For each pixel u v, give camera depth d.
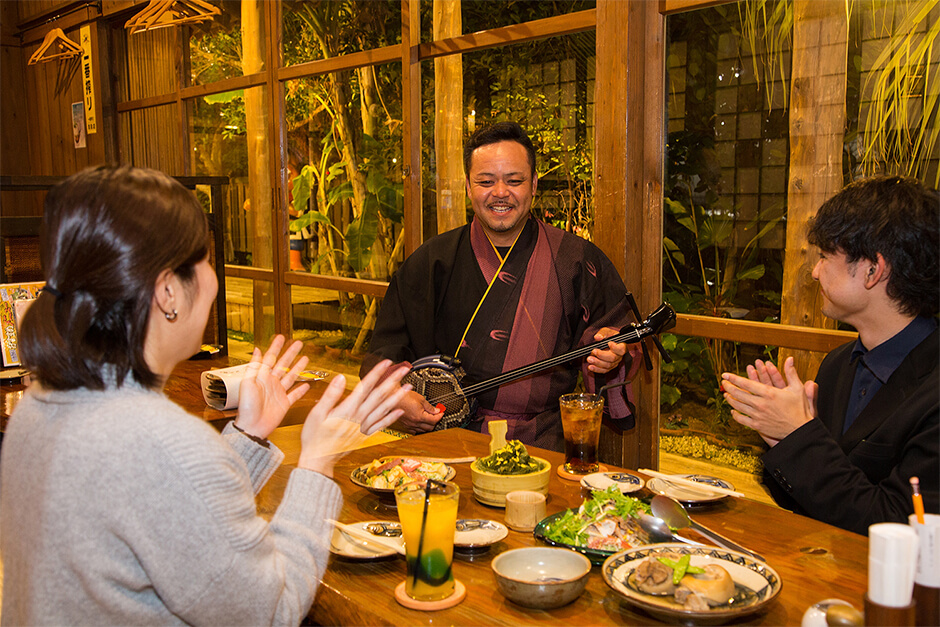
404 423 2.10
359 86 3.91
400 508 1.07
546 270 2.39
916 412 1.32
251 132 4.71
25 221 2.90
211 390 2.26
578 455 1.58
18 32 6.86
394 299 2.54
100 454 0.84
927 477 1.21
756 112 2.45
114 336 0.89
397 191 3.79
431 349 2.48
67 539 0.83
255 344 4.96
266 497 1.46
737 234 2.53
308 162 4.31
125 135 5.99
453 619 1.01
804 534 1.28
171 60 5.37
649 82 2.68
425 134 3.58
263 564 0.92
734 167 2.52
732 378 1.38
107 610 0.85
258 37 4.57
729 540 1.24
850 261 1.39
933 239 1.33
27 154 7.12
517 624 1.00
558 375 2.35
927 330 1.41
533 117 3.12
